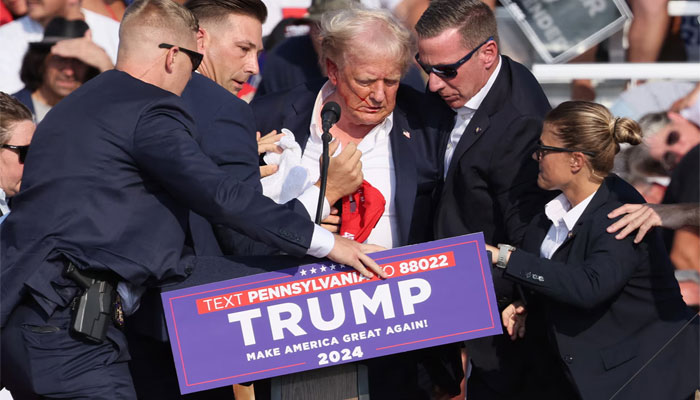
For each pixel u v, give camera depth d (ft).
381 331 8.20
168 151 7.91
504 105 10.36
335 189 8.97
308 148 10.06
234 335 8.08
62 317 8.12
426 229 10.57
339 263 8.11
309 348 8.16
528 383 10.71
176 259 8.18
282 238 7.89
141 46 8.49
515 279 9.41
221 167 8.95
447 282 8.21
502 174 10.23
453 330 8.25
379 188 9.97
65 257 8.02
